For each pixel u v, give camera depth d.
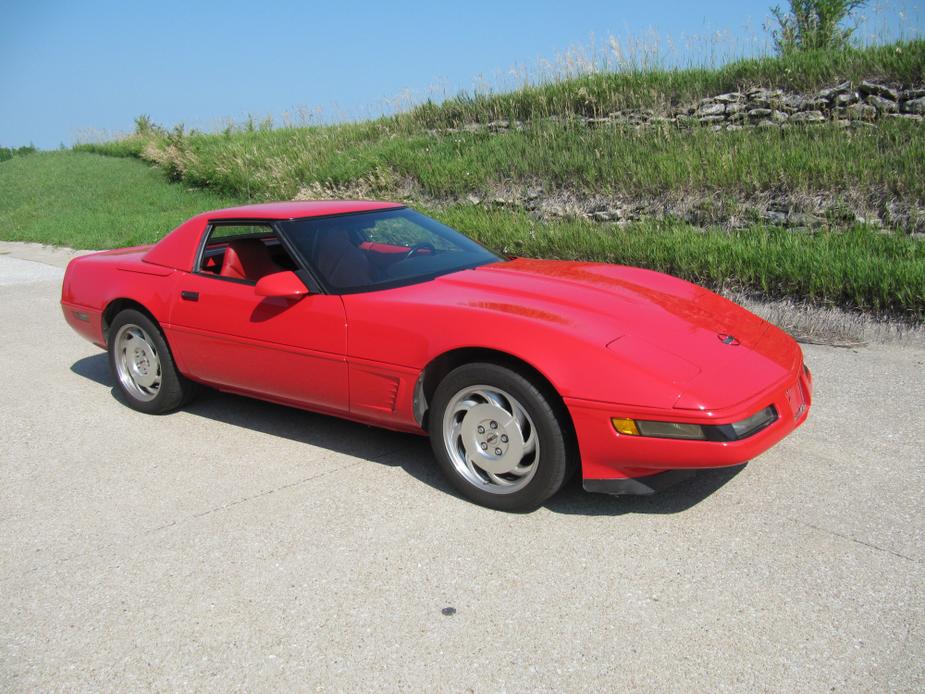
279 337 4.07
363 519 3.48
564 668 2.45
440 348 3.48
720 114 10.56
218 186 16.73
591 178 9.86
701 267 6.94
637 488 3.20
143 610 2.89
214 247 4.62
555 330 3.27
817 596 2.74
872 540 3.08
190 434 4.62
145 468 4.16
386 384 3.72
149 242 12.34
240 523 3.50
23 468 4.23
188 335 4.53
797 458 3.86
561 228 8.51
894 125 8.77
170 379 4.79
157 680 2.51
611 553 3.10
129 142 26.84
